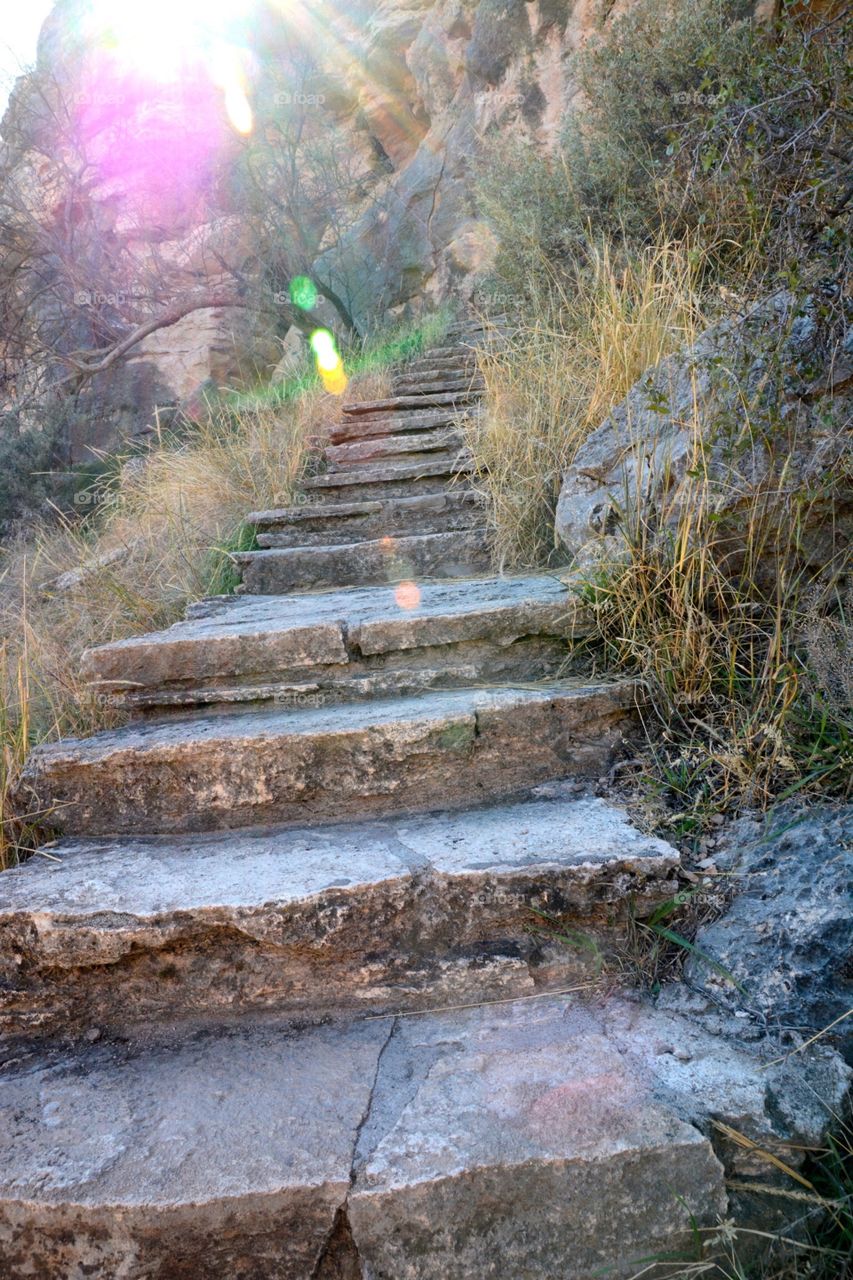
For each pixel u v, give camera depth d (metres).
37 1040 1.46
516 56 9.34
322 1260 1.08
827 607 1.91
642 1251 1.07
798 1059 1.21
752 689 1.86
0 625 3.59
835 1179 1.09
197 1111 1.23
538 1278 1.06
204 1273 1.08
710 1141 1.10
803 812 1.59
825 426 1.90
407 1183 1.07
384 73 12.50
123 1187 1.09
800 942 1.34
